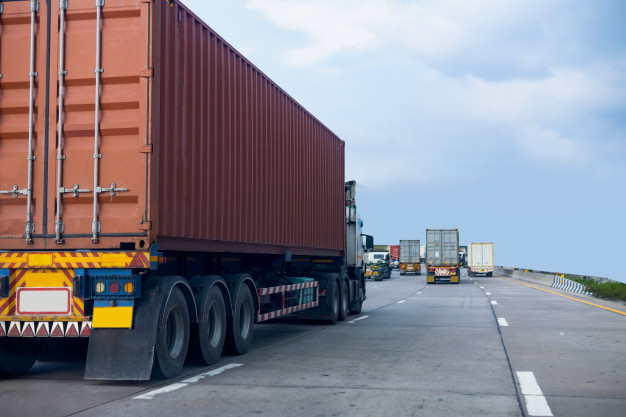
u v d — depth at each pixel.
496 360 9.16
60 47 7.28
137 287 7.11
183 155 8.31
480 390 6.96
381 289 36.12
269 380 7.55
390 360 9.19
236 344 9.57
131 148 7.11
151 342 7.05
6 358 7.73
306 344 11.20
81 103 7.21
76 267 7.04
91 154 7.18
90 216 7.12
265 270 12.59
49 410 5.99
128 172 7.09
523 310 19.05
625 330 13.24
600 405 6.23
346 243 18.45
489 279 55.22
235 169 10.23
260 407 6.10
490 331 13.15
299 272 14.85
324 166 16.06
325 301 14.90
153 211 7.11
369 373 8.05
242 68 10.66
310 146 14.80
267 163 11.80
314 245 14.97
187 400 6.41
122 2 7.24
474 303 22.69
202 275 9.48
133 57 7.19
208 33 9.27
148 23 7.20
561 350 10.21
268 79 11.92
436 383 7.37
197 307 8.47
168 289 7.41
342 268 16.59
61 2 7.32
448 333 12.84
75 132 7.21
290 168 13.22
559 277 36.66
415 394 6.73
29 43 7.36
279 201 12.46
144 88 7.14
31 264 7.08
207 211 9.08
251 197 10.93
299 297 13.41
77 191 7.13
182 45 8.37
